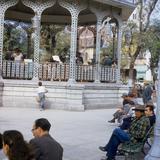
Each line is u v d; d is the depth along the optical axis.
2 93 24.64
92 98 25.83
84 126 17.08
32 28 27.58
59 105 24.64
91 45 41.09
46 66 25.80
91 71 26.62
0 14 25.28
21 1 25.80
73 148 12.18
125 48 49.16
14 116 19.66
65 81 25.75
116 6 27.75
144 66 76.75
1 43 25.19
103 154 11.43
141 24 42.50
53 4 25.98
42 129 6.57
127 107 16.45
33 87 24.84
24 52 39.84
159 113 9.23
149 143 12.11
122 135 10.16
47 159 6.16
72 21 25.92
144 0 41.69
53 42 33.94
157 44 44.66
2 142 4.84
